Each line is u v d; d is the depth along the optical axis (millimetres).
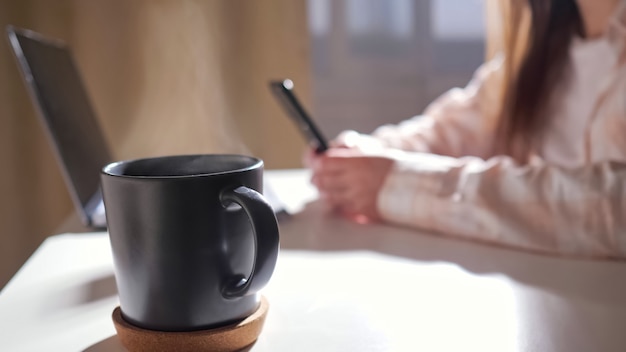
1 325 649
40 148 1891
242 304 593
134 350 588
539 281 712
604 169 806
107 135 1902
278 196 1120
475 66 2295
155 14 1878
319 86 2248
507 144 1272
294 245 833
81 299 699
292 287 706
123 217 575
